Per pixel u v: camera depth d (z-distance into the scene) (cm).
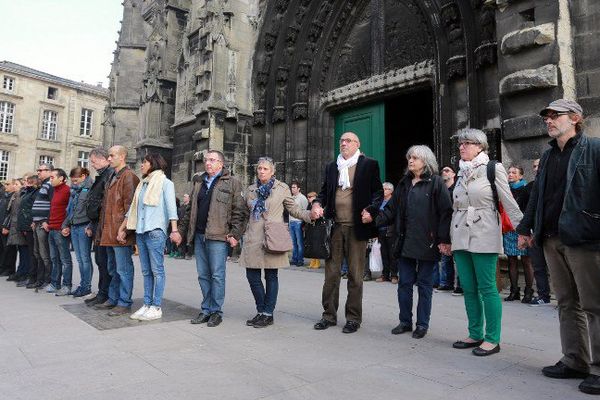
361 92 1234
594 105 640
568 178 317
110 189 573
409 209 465
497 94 845
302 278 884
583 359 328
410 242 457
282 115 1408
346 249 486
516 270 666
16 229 823
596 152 309
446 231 442
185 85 1645
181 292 720
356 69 1291
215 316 495
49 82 4769
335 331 469
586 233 304
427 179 464
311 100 1359
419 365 357
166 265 1139
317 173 1333
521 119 691
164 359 365
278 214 499
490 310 393
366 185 481
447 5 957
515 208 388
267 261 486
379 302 638
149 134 1880
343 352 391
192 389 298
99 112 5234
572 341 332
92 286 788
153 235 523
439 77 984
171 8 1995
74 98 4994
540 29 664
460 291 719
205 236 499
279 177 1396
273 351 392
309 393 293
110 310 561
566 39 662
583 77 654
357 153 500
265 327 483
